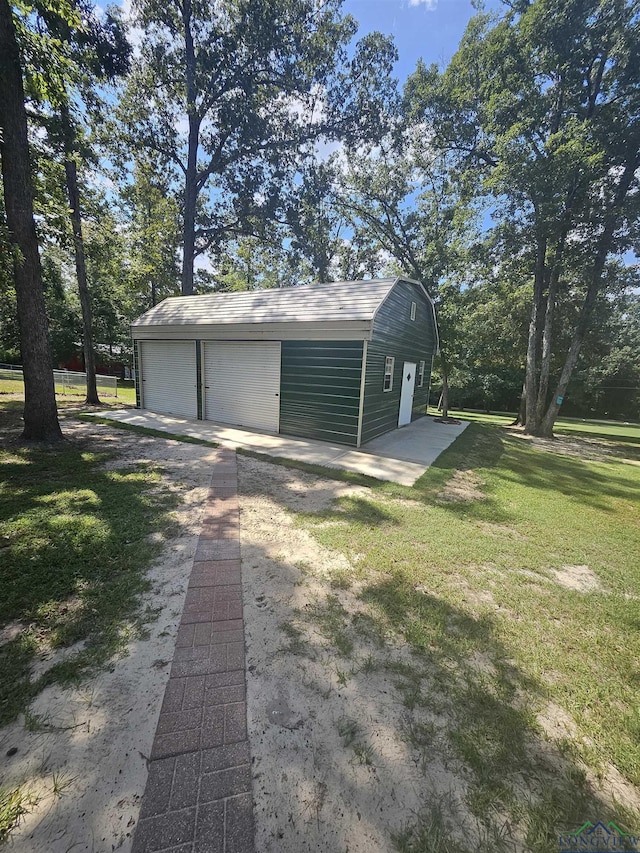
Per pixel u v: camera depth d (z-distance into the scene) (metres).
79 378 16.56
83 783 1.34
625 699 1.81
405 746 1.52
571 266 12.06
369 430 7.82
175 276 17.36
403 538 3.47
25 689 1.69
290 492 4.63
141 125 14.87
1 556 2.78
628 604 2.62
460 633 2.22
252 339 8.21
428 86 12.84
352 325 6.89
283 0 13.41
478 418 19.19
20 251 5.22
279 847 1.19
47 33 6.25
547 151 9.59
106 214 11.87
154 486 4.52
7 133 5.41
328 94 15.48
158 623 2.18
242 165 16.56
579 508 4.75
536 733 1.61
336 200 17.64
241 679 1.82
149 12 13.28
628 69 9.41
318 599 2.49
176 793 1.32
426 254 15.41
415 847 1.20
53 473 4.81
